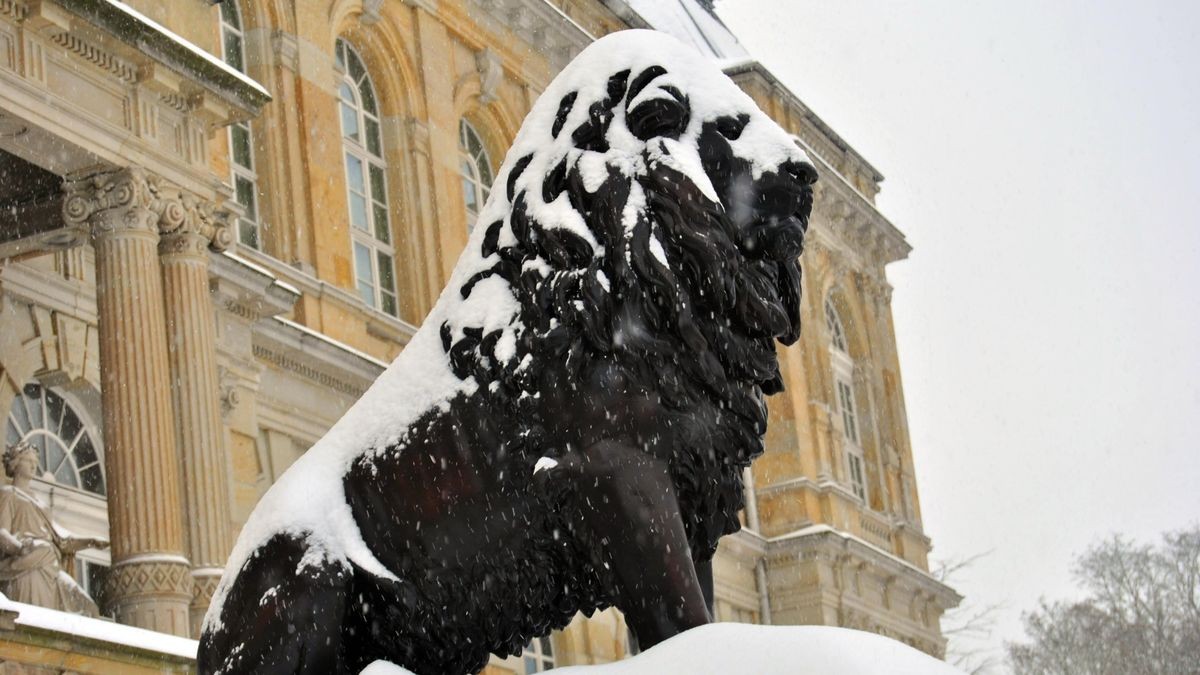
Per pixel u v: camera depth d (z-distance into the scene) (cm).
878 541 3394
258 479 1773
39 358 1484
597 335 247
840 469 3319
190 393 1380
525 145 269
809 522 3128
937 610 3512
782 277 266
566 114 267
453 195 2459
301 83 2166
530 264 254
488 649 254
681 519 248
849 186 3484
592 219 255
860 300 3584
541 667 2319
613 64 266
